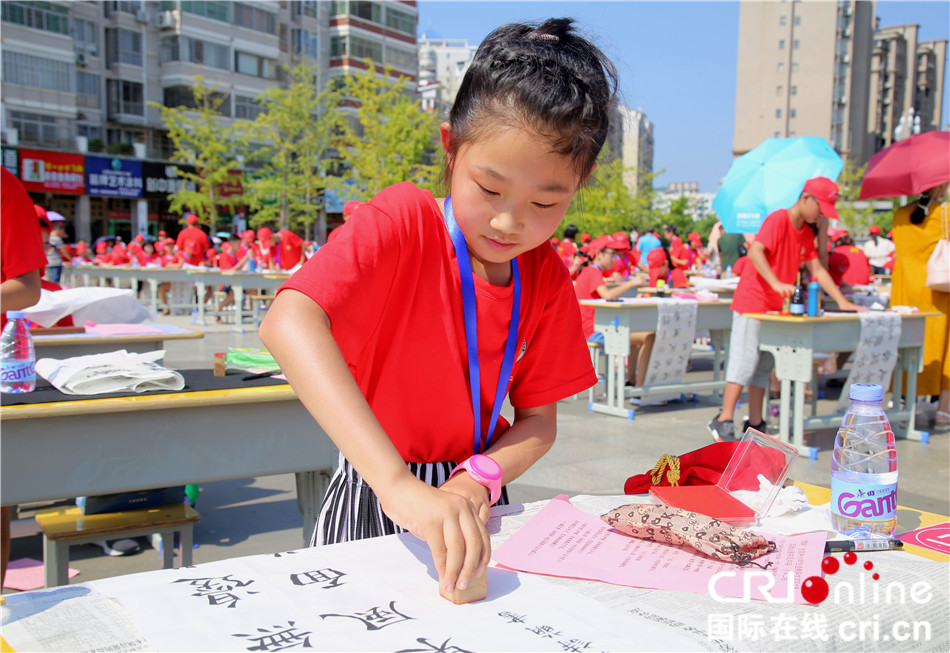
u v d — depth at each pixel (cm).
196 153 2892
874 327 461
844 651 81
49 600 84
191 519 241
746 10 7219
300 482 235
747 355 473
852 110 7319
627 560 103
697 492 131
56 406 183
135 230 2997
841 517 121
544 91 92
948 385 545
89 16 2866
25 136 2670
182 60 3073
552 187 97
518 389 136
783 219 456
